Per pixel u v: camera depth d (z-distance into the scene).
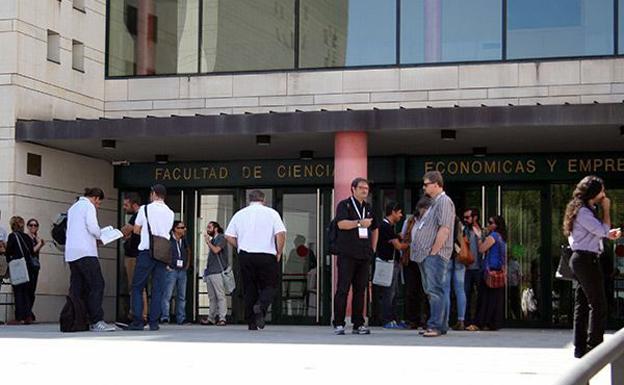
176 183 23.88
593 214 10.62
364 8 21.62
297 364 10.27
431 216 14.68
